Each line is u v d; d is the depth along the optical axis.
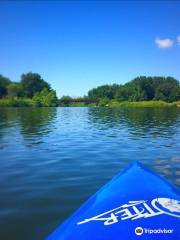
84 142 15.86
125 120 32.94
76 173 9.47
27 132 20.38
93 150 13.47
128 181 5.28
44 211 6.47
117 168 10.14
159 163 11.07
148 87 123.56
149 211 4.17
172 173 9.67
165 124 27.08
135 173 5.61
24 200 7.11
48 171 9.71
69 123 28.55
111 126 25.25
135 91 121.75
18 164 10.70
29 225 5.81
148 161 11.37
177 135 18.89
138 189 4.95
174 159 11.72
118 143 15.55
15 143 15.44
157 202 4.45
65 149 13.70
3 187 8.07
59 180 8.70
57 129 22.56
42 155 12.30
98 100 124.56
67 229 4.07
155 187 5.02
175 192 4.85
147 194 4.74
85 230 3.92
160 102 112.88
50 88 123.88
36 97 107.00
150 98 124.56
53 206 6.74
